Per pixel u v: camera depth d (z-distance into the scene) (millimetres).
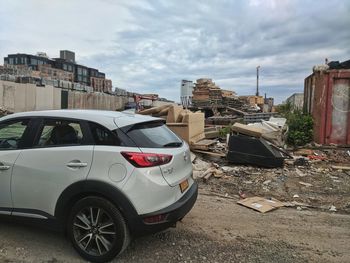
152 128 4484
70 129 4258
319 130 12211
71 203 4074
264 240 4676
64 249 4297
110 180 3828
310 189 7457
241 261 4074
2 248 4285
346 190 7375
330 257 4215
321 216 5715
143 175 3812
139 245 4426
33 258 4062
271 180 8109
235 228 5086
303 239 4734
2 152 4445
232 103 31312
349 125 11922
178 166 4234
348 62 13688
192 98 32312
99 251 3963
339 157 10703
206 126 18766
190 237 4707
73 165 3992
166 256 4152
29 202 4242
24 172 4242
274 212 5898
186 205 4215
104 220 3953
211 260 4082
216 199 6621
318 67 12352
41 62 109188
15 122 4617
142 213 3783
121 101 52469
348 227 5207
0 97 33250
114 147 3957
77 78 118562
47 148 4223
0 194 4395
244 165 9586
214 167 9242
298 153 11078
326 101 12047
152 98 42438
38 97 37062
